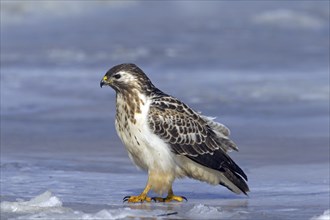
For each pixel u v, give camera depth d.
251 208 11.27
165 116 11.80
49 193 11.28
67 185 12.91
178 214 10.73
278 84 24.09
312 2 49.12
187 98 22.11
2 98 21.97
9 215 10.52
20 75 26.20
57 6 44.53
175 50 32.66
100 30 39.31
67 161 14.91
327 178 13.45
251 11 46.97
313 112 20.19
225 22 42.78
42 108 20.69
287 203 11.59
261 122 19.02
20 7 42.66
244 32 39.09
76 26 40.44
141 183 13.17
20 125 18.55
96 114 20.02
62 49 32.69
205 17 44.91
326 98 22.00
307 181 13.25
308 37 37.41
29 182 13.09
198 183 13.39
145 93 11.85
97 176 13.68
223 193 12.59
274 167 14.41
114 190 12.62
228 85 24.09
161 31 39.19
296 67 28.12
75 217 10.29
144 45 34.09
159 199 11.94
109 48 33.19
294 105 21.08
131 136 11.86
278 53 31.80
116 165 14.64
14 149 15.97
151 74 26.83
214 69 27.84
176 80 25.30
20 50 32.22
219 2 50.06
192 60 29.95
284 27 41.22
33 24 40.69
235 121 19.19
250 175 13.77
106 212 10.41
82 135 17.55
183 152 11.88
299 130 18.00
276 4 49.12
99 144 16.59
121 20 43.06
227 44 34.69
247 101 21.64
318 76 25.69
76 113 20.12
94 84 24.59
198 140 11.95
